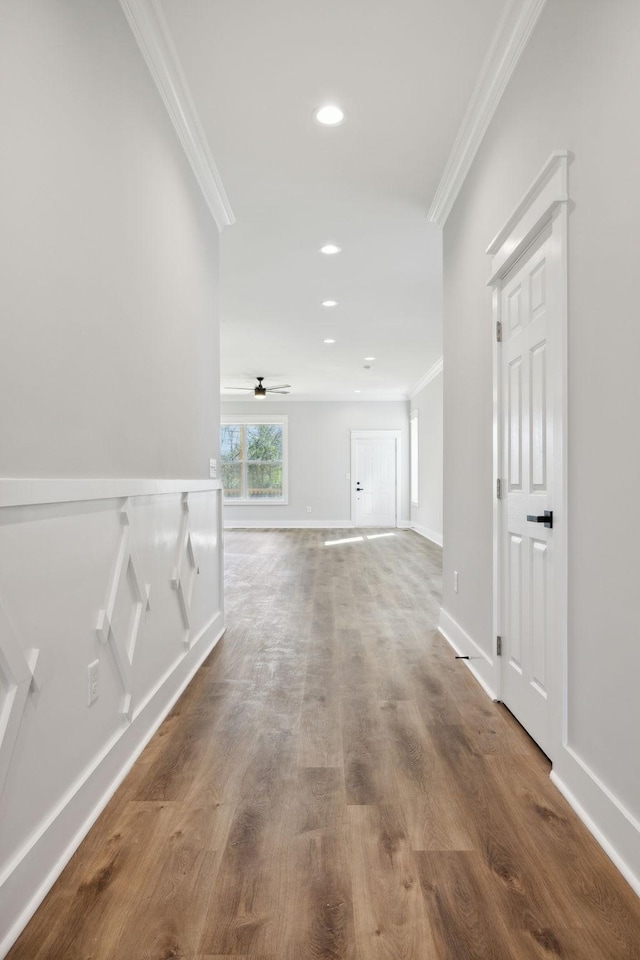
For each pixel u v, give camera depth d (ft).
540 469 7.27
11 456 4.46
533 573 7.53
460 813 5.87
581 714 5.91
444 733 7.79
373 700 8.98
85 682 5.70
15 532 4.39
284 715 8.39
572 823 5.70
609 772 5.29
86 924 4.35
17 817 4.40
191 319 10.48
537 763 6.95
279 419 42.55
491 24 7.77
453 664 10.77
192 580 10.33
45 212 4.98
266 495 42.75
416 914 4.45
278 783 6.46
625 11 4.89
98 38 6.17
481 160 9.90
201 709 8.62
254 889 4.73
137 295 7.41
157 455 8.32
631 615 4.90
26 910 4.38
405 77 8.82
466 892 4.71
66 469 5.38
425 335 24.99
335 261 16.24
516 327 8.23
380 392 41.06
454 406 12.17
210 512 12.02
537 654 7.39
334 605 15.83
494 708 8.68
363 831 5.56
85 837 5.45
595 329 5.54
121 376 6.84
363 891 4.72
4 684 4.24
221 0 7.31
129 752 6.84
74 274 5.56
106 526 6.28
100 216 6.21
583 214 5.78
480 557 10.06
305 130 10.16
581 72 5.78
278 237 14.60
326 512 42.50
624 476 5.00
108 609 6.26
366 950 4.10
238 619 14.24
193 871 4.96
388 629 13.29
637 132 4.73
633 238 4.82
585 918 4.42
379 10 7.52
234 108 9.51
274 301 20.08
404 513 42.34
